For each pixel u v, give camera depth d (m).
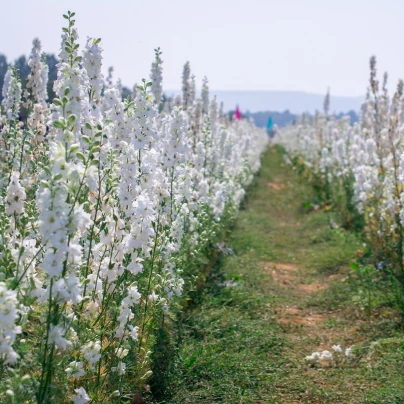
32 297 3.56
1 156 7.92
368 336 7.68
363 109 16.61
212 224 10.41
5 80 8.70
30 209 5.18
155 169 6.29
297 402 5.81
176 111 7.55
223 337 7.39
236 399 5.72
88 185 3.76
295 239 14.38
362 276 10.11
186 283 8.21
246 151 23.95
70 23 5.63
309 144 26.00
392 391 5.82
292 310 9.10
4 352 3.10
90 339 4.05
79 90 4.34
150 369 5.80
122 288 4.99
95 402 4.19
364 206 12.29
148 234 4.81
